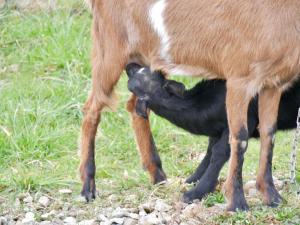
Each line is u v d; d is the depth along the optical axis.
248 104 11.42
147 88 11.99
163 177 12.79
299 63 10.98
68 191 12.49
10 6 18.45
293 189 12.03
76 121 15.08
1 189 12.55
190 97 11.94
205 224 10.95
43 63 16.78
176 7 11.56
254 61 10.98
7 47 17.50
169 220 11.12
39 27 17.67
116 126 14.92
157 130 14.71
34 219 11.48
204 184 11.82
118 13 11.99
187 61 11.69
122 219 11.26
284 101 12.11
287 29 10.80
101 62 12.28
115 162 13.84
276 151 13.97
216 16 11.20
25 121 14.68
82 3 18.30
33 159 13.84
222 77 11.55
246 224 10.85
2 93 15.68
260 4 10.86
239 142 11.16
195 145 14.51
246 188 12.24
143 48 12.07
